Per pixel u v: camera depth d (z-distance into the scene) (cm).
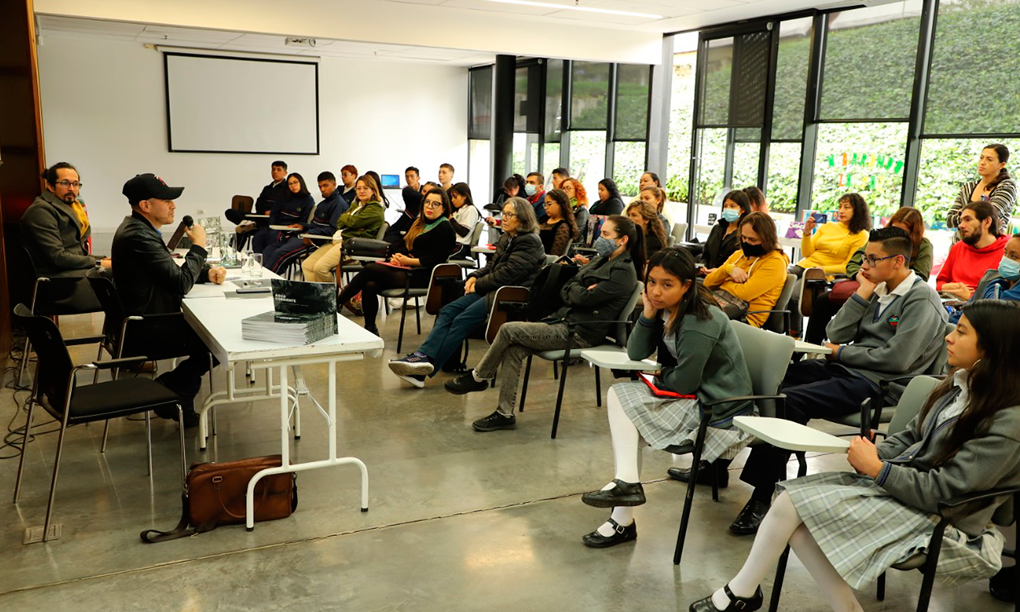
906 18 670
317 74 1325
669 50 942
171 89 1232
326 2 756
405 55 1269
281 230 785
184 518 274
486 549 266
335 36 768
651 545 270
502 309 435
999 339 180
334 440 285
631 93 1002
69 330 569
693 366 265
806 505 196
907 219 456
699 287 273
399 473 329
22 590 234
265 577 245
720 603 215
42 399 287
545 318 435
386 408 414
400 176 1417
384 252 646
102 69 1189
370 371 485
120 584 238
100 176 1217
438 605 231
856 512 193
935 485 186
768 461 273
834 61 741
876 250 292
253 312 329
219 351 268
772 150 812
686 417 266
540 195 764
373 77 1366
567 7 785
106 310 368
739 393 268
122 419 386
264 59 1284
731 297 399
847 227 542
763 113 814
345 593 237
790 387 297
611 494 254
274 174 921
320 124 1344
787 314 403
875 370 290
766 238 391
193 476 270
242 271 448
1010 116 593
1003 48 594
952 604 236
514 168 1269
